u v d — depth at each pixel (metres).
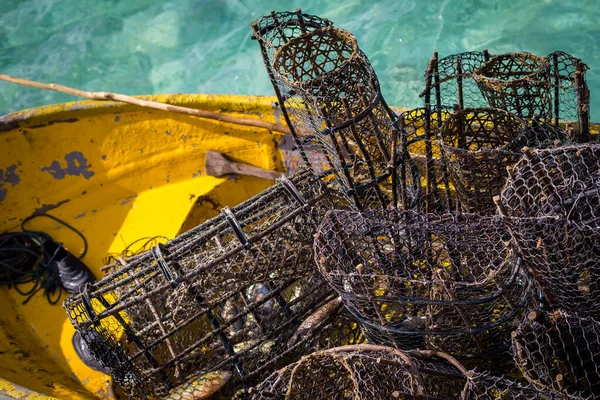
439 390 3.50
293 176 4.14
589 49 7.05
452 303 3.02
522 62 4.10
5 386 4.06
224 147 5.84
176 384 3.97
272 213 3.90
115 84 8.11
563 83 4.83
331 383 3.32
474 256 3.35
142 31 8.34
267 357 4.07
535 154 3.17
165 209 5.92
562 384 2.86
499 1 7.43
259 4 8.29
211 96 5.67
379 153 4.13
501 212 2.91
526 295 3.23
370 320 3.40
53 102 8.06
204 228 3.99
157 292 3.65
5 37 8.62
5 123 5.74
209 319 3.88
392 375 3.26
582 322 3.04
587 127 3.89
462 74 4.11
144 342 3.98
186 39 8.36
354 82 4.01
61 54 8.32
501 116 4.03
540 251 3.04
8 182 5.95
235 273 3.78
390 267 3.52
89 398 4.73
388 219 3.59
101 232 5.91
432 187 4.32
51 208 6.02
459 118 4.03
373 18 7.92
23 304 5.57
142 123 5.87
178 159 5.99
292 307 4.20
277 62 3.99
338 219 3.43
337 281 3.27
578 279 3.20
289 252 3.85
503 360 3.45
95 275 5.68
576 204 3.13
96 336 3.88
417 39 7.59
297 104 5.21
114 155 5.98
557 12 7.21
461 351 3.41
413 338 3.48
